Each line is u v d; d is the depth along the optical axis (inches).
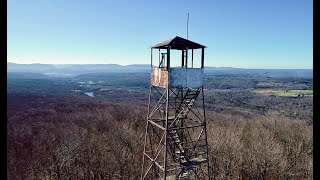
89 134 1815.9
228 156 1373.0
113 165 1353.3
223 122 2241.6
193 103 873.5
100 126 2089.1
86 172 1327.5
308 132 1761.8
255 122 2239.2
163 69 817.5
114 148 1530.5
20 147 1567.4
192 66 880.3
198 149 1439.5
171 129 812.0
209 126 1958.7
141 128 2090.3
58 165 1254.9
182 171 861.8
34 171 1256.8
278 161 1296.8
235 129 1923.0
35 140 1643.7
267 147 1371.8
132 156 1448.1
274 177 1320.1
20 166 1312.7
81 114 2476.6
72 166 1336.1
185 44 806.5
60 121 2241.6
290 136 1777.8
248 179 1346.0
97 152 1483.8
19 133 1776.6
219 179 1259.8
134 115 2485.2
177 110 892.6
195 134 1664.6
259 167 1288.1
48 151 1488.7
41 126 2014.0
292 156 1486.2
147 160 1414.9
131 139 1644.9
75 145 1445.6
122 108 2869.1
